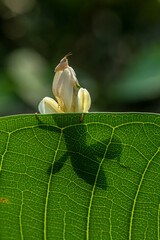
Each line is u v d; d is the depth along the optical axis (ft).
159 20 3.18
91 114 0.93
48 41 3.27
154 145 0.95
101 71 3.20
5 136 0.94
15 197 0.97
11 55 2.89
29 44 3.23
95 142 0.95
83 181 0.97
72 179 0.97
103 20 3.27
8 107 2.34
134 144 0.95
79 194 0.97
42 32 3.28
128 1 3.14
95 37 3.28
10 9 3.31
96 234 0.99
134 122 0.94
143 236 0.99
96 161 0.96
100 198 0.98
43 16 3.31
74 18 3.27
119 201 0.98
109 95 2.66
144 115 0.93
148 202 0.98
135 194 0.97
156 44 2.46
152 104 2.49
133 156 0.96
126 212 0.98
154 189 0.97
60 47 3.26
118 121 0.94
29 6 3.35
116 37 3.27
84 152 0.96
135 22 3.24
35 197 0.97
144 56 2.38
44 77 2.69
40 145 0.95
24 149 0.95
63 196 0.97
